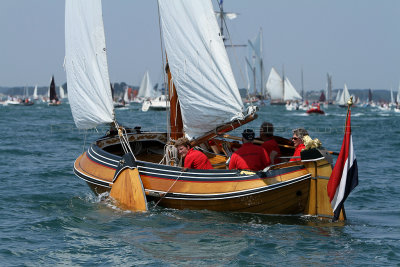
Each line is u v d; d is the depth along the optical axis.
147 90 145.75
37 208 13.16
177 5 13.11
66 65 15.58
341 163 10.92
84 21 14.88
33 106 123.56
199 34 13.05
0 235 10.56
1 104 141.62
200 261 9.03
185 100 13.46
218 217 11.78
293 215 11.65
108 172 13.59
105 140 15.98
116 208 12.88
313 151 11.01
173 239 10.25
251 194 11.43
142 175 12.88
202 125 13.53
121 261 9.07
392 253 9.37
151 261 9.05
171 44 13.38
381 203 14.52
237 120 13.18
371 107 160.38
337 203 10.94
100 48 14.69
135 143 16.83
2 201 13.90
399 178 18.59
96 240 10.27
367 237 10.41
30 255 9.38
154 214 12.12
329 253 9.40
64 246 9.88
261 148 12.05
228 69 13.01
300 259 9.09
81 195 14.93
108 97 14.80
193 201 12.14
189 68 13.27
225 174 11.91
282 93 155.38
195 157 12.45
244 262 8.93
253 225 11.19
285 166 11.49
